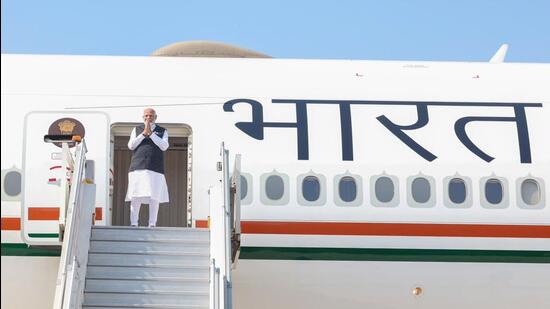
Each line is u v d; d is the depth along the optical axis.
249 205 14.07
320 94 14.97
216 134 14.40
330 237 14.06
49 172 13.99
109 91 14.61
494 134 14.88
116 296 11.99
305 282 14.06
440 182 14.45
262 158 14.30
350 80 15.27
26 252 13.74
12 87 14.55
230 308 11.79
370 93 15.09
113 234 12.59
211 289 11.59
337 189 14.24
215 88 14.81
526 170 14.66
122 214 15.49
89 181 13.29
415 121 14.84
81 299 11.69
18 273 13.71
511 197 14.52
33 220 13.79
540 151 14.83
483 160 14.64
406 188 14.36
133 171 13.79
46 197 13.88
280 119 14.59
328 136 14.54
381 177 14.37
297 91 14.95
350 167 14.37
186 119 14.45
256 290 14.05
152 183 13.76
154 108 14.48
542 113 15.19
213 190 13.24
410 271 14.18
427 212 14.28
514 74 15.75
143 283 12.10
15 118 14.29
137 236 12.62
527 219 14.45
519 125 15.00
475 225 14.32
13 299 13.78
